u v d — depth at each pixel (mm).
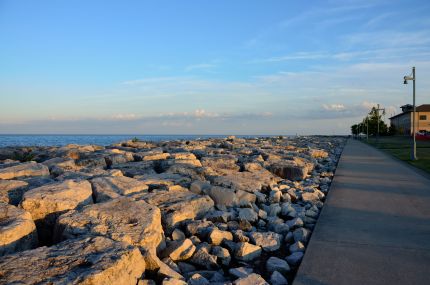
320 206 9492
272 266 5512
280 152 20547
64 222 5844
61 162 11992
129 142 25156
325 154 23562
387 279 4734
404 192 10773
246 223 7539
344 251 5719
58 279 3986
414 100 22141
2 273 4090
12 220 5633
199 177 11484
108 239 5031
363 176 14250
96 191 7809
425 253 5629
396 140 58719
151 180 10070
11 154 18094
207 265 5734
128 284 4465
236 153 18953
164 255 5875
